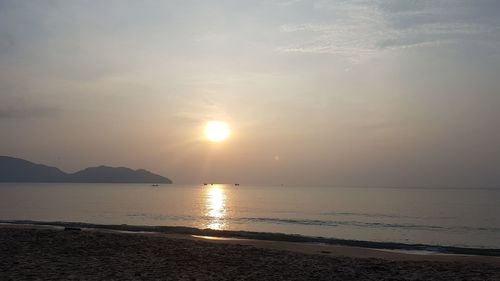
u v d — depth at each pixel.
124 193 168.38
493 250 28.45
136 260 18.66
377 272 17.77
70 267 16.44
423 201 124.56
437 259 23.44
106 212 67.62
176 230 36.44
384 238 38.88
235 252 22.33
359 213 72.88
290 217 62.62
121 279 14.48
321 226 49.69
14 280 13.84
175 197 139.12
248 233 35.22
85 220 52.75
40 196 123.62
